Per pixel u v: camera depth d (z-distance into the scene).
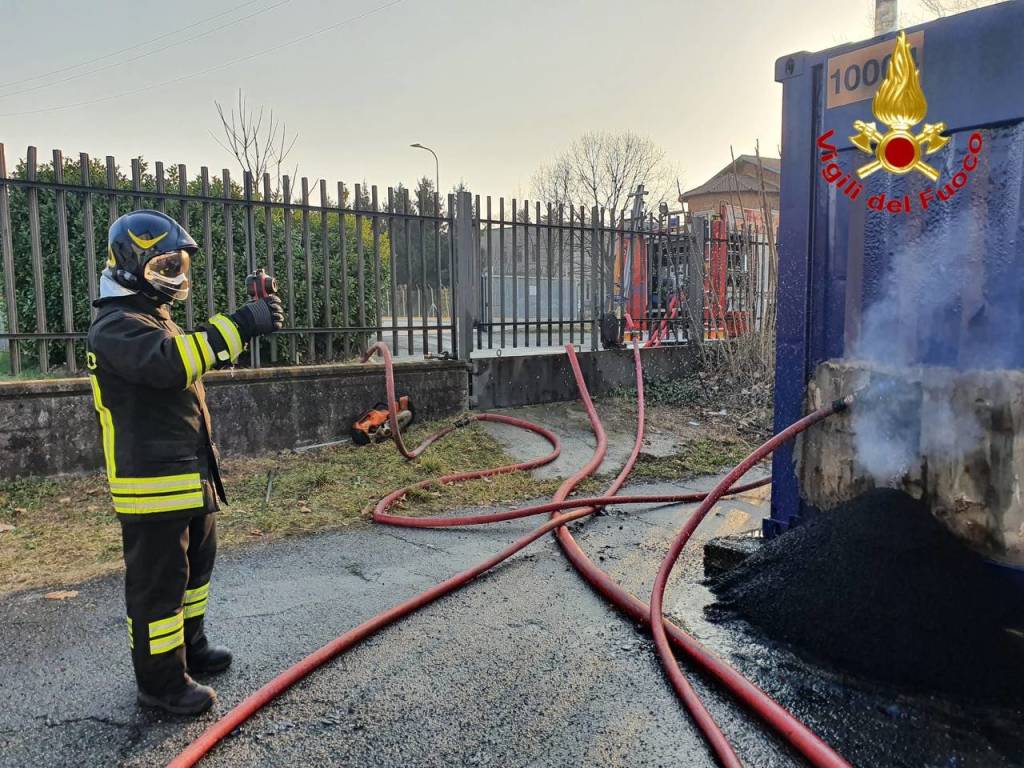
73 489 4.79
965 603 2.70
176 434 2.40
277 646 2.90
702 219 9.24
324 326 7.15
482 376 7.30
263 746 2.25
